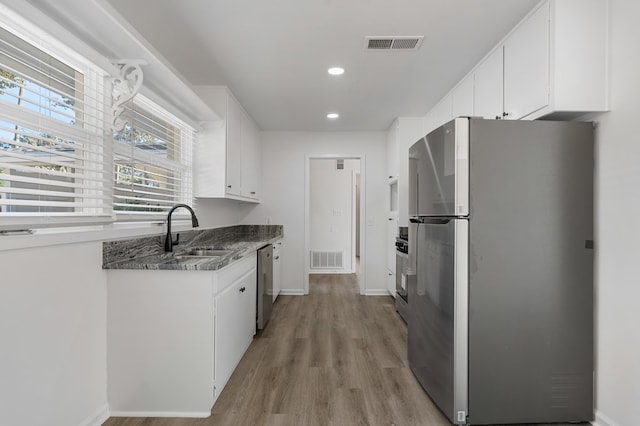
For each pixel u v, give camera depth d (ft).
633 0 5.71
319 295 16.26
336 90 11.10
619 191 5.94
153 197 8.96
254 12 6.75
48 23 4.71
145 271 6.56
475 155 6.23
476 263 6.23
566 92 6.17
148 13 6.76
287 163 16.57
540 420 6.31
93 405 6.21
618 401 5.91
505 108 7.76
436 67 9.35
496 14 6.89
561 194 6.34
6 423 4.53
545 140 6.32
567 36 6.16
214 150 10.65
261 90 11.07
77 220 5.76
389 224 15.69
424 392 7.52
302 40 7.88
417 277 8.00
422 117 14.02
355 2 6.47
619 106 5.96
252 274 10.26
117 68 6.39
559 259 6.34
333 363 8.91
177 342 6.57
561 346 6.33
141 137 8.21
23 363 4.76
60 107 5.86
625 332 5.81
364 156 16.48
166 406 6.59
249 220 16.55
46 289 5.15
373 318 12.75
